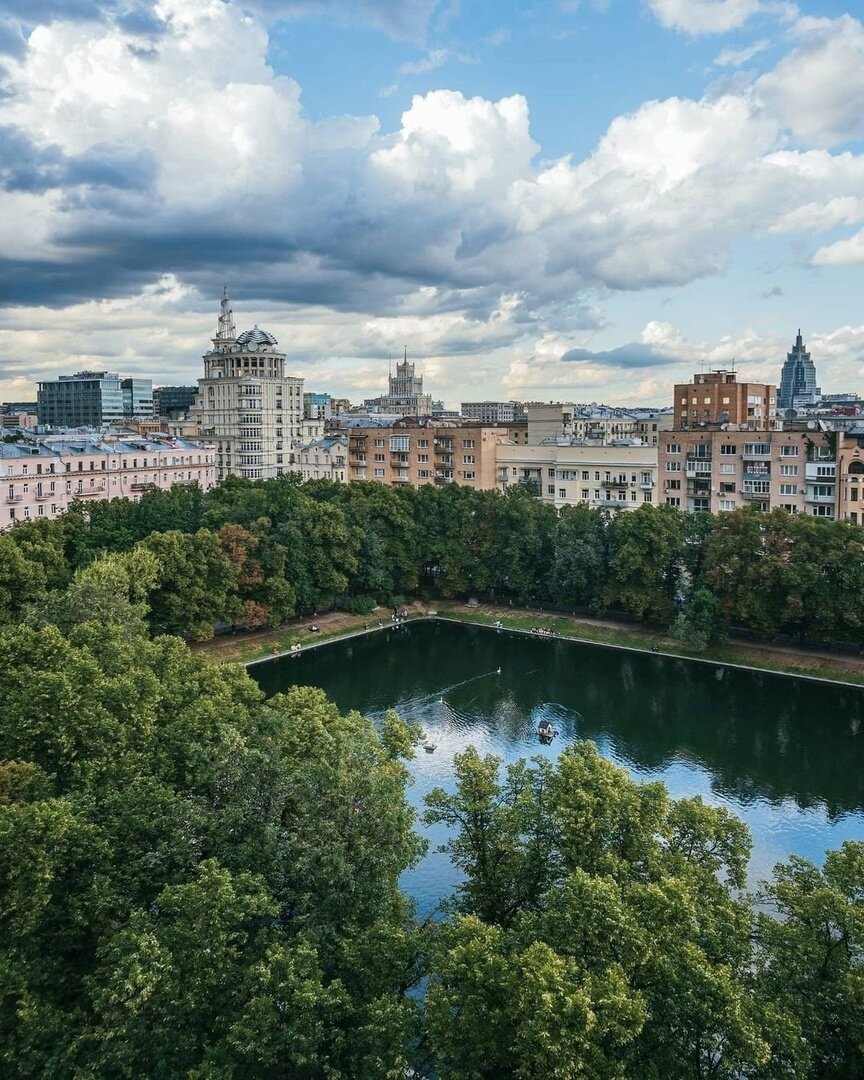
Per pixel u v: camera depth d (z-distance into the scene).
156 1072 38.53
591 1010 33.28
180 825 48.75
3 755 54.72
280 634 141.12
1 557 110.06
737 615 128.38
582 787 49.06
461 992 37.41
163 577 122.81
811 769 93.44
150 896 47.69
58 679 56.75
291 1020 38.31
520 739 100.94
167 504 148.00
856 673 118.94
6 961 39.75
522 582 154.50
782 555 125.25
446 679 124.12
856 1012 37.97
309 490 174.88
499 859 51.06
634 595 138.50
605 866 45.09
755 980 40.66
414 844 53.00
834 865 46.72
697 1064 36.16
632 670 127.75
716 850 51.25
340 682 122.31
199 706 63.00
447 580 161.12
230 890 40.94
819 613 120.56
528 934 39.59
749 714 109.75
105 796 52.09
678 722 107.19
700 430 170.38
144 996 36.47
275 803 50.50
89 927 46.28
